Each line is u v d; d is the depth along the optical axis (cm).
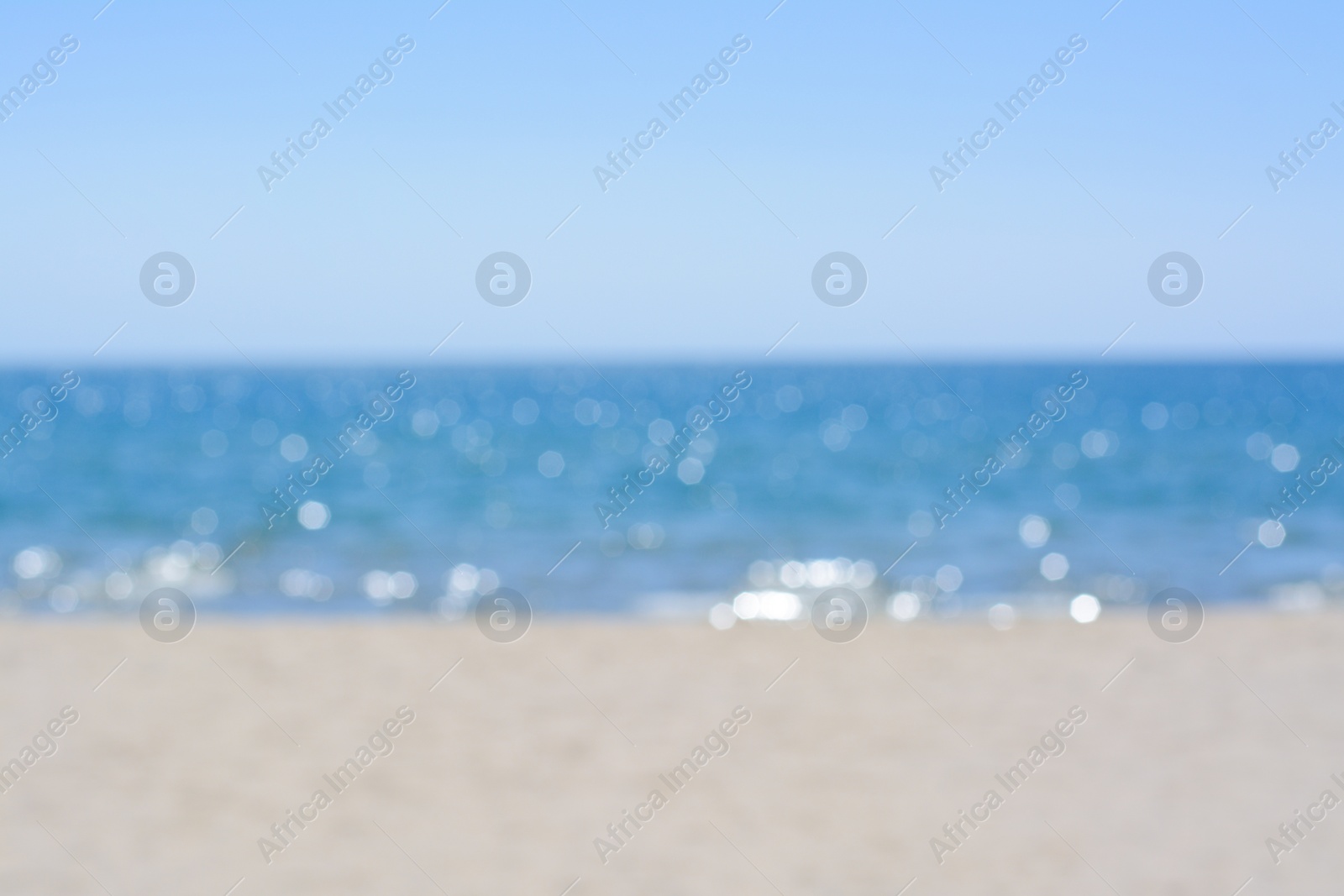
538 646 1125
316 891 529
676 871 555
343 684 952
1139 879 541
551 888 533
